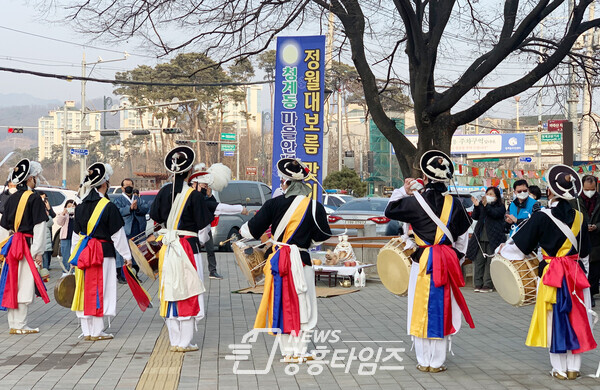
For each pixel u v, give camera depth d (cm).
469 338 896
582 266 695
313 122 1513
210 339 877
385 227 1627
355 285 1388
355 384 668
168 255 794
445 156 723
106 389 643
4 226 909
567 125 1655
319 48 1505
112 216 863
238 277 1553
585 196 1152
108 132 3822
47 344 845
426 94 1397
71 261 857
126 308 1132
